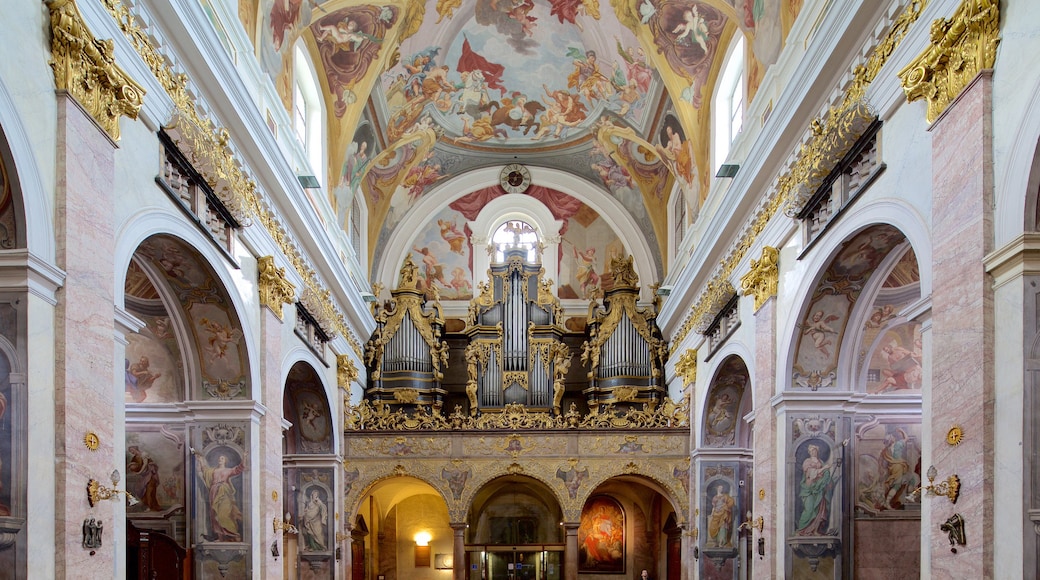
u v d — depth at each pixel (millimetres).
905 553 13516
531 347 25359
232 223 12227
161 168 9891
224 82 11141
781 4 13477
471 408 25125
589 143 25188
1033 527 6754
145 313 12656
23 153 6848
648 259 26375
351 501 21844
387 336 25328
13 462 6863
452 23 20094
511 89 23453
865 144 10266
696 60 18031
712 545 20547
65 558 7258
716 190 17828
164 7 9406
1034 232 6832
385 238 26453
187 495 13383
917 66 8406
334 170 19172
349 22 17062
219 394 13305
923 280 8719
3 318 6926
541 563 28109
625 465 22000
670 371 24344
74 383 7457
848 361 13281
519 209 27156
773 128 12734
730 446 20812
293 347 16031
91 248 7793
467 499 21984
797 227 12742
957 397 7719
